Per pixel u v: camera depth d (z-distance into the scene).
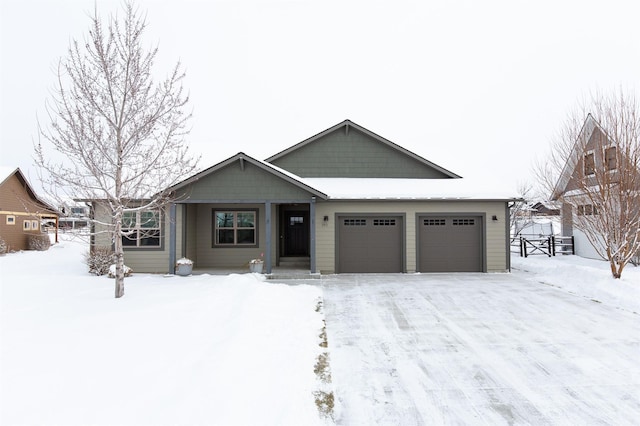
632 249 9.93
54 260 17.06
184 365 4.60
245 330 6.09
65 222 29.14
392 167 15.37
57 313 6.64
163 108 8.49
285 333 6.39
